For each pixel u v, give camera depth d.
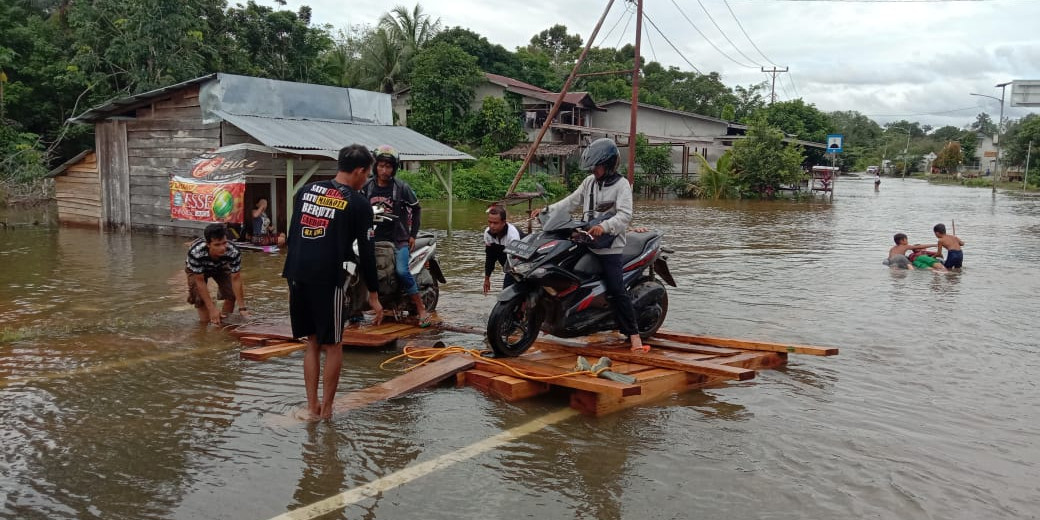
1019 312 8.05
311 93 16.09
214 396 4.77
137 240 14.35
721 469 3.71
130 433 4.09
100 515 3.12
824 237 17.14
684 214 25.89
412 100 37.38
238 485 3.43
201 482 3.46
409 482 3.50
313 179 15.62
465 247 14.08
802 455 3.91
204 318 7.03
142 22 26.34
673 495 3.40
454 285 9.48
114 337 6.39
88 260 11.41
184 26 26.91
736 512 3.24
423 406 4.66
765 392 5.09
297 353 5.92
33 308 7.64
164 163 15.34
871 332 7.00
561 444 4.04
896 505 3.32
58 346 6.05
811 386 5.23
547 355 5.66
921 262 11.62
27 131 29.52
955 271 11.40
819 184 52.72
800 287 9.68
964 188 54.59
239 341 6.27
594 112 42.28
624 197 5.59
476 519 3.13
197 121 14.63
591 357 5.68
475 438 4.11
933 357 6.08
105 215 16.78
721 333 6.89
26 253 12.24
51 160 28.92
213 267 6.88
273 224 15.06
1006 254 14.03
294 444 3.96
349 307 6.49
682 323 7.34
